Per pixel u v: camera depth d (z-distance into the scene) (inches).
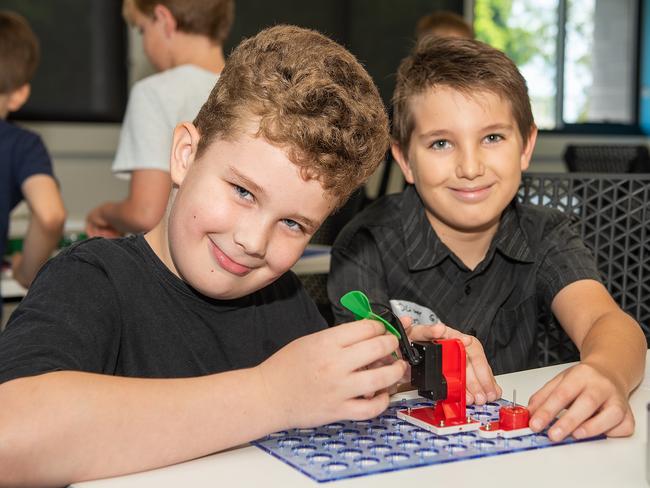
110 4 154.7
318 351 28.2
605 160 117.6
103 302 33.8
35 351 28.8
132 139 82.2
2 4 147.6
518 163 51.7
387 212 55.3
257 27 170.1
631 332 40.9
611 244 52.3
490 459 27.5
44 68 151.3
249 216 30.4
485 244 53.7
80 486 25.7
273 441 28.8
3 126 82.6
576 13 211.8
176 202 32.4
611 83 218.1
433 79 50.4
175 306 36.7
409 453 27.6
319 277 77.8
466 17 190.4
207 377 28.8
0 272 84.4
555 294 50.4
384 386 28.1
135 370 35.4
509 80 50.6
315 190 30.1
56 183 84.3
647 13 218.5
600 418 30.3
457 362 30.5
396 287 53.4
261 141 29.5
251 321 39.4
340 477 25.4
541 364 54.9
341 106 30.5
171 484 25.6
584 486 25.4
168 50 84.8
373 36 180.9
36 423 26.1
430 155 51.3
